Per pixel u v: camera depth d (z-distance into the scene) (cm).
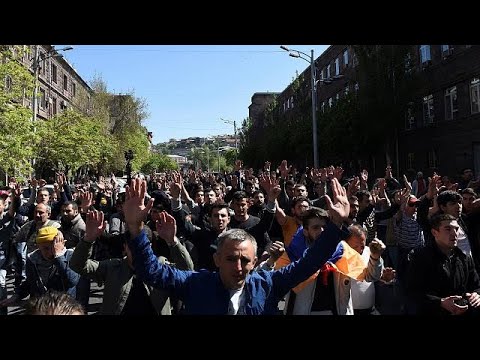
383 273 424
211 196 835
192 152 12850
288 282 317
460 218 577
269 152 3712
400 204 740
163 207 584
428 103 2558
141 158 4950
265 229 587
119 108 4544
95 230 396
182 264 410
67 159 2788
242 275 297
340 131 2581
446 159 2364
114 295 385
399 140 2828
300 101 3831
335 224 316
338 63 3853
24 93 1509
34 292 468
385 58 2328
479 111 2120
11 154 1412
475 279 393
